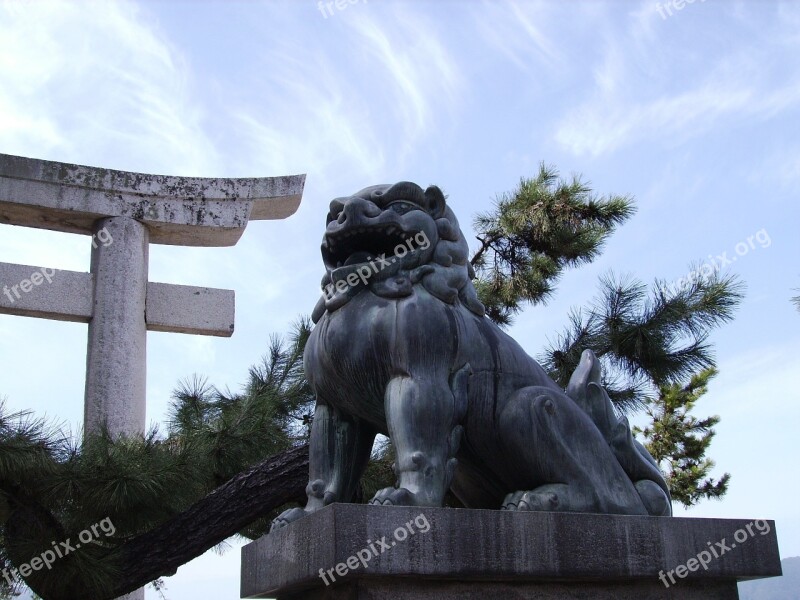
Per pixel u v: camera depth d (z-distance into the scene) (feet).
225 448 20.40
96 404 24.63
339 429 10.70
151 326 26.71
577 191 26.86
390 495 8.92
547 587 9.24
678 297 23.16
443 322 10.04
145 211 26.96
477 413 10.16
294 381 24.29
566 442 10.17
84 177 26.53
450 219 10.95
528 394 10.21
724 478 36.76
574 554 9.13
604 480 10.26
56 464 16.43
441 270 10.45
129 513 17.29
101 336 25.27
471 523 8.79
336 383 10.37
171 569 18.25
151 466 16.92
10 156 25.82
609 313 23.11
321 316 10.87
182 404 23.65
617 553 9.32
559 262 27.63
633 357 22.99
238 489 18.75
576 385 11.22
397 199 10.69
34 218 26.40
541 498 9.68
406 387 9.72
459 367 10.12
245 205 28.09
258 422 20.97
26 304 24.90
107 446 17.11
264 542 9.79
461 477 10.91
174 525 18.33
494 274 28.25
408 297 10.14
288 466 19.04
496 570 8.71
